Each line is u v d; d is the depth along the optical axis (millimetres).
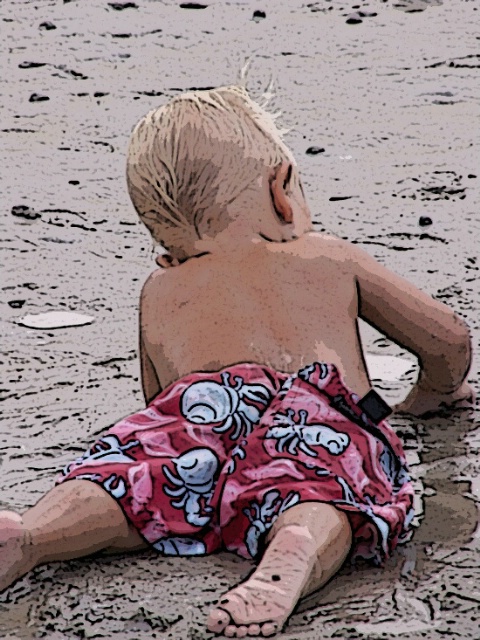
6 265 14250
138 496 7906
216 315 8805
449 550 7969
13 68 21391
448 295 12852
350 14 23328
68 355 11984
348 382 8664
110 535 7840
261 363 8578
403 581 7531
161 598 7391
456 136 17688
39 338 12383
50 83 20672
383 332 9531
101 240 14969
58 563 7801
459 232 14586
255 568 7613
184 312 8930
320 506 7527
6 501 8992
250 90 19812
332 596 7332
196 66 21172
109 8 24469
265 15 23703
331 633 6902
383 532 7594
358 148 17438
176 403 8367
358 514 7641
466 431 10016
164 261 9305
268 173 9062
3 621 7219
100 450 8156
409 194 15789
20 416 10625
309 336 8703
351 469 7953
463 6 23562
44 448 9969
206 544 7961
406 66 20578
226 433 8195
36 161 17516
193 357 8750
